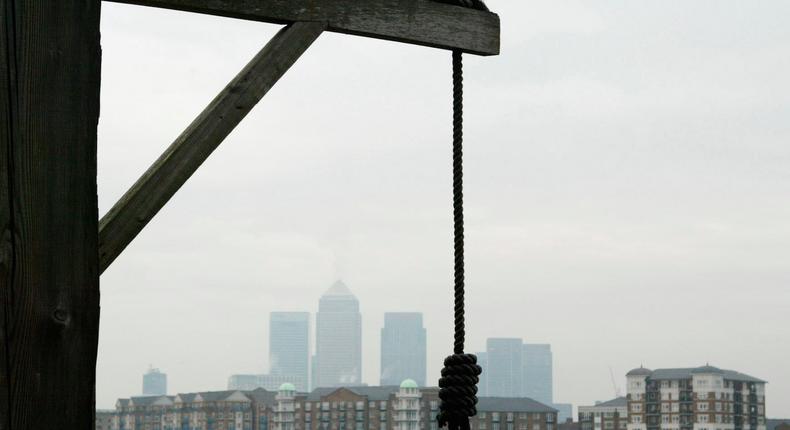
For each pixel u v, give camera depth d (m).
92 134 2.85
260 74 3.87
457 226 4.34
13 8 2.79
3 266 2.73
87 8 2.87
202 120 3.72
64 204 2.80
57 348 2.76
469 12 4.38
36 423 2.72
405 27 4.23
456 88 4.41
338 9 4.08
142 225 3.54
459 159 4.38
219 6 3.88
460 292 4.31
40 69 2.81
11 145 2.76
